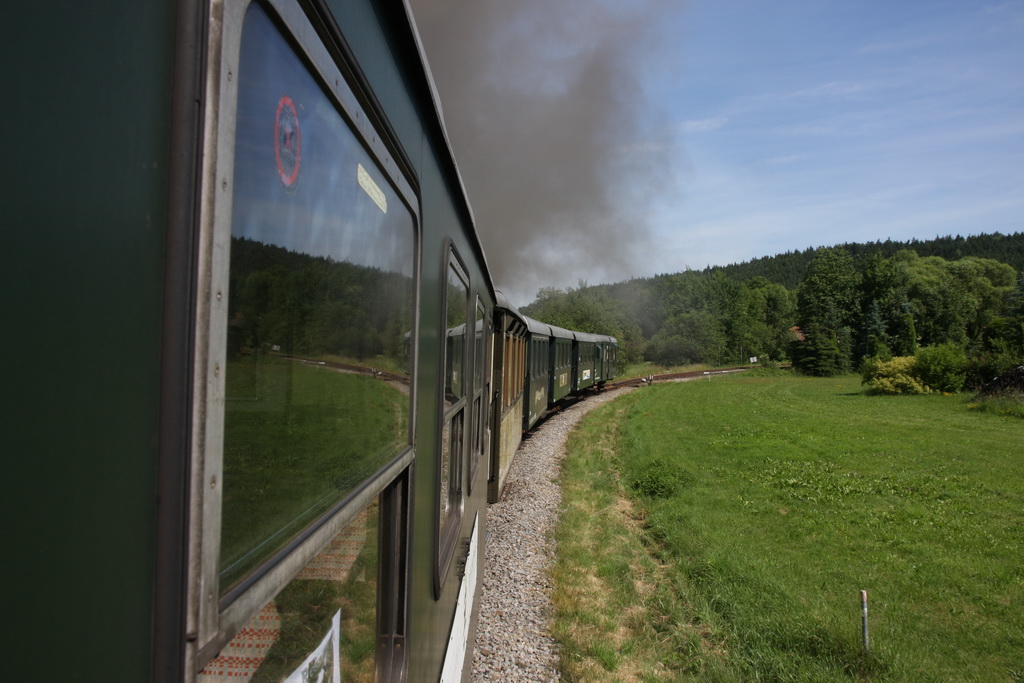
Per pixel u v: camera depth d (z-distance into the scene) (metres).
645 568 8.70
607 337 40.09
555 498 11.98
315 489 1.29
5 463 0.63
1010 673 6.02
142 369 0.81
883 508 11.45
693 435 20.16
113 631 0.76
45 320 0.67
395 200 1.92
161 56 0.84
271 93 1.05
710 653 6.34
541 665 6.11
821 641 6.44
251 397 1.01
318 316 1.28
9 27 0.64
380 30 1.71
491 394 8.25
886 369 34.34
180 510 0.85
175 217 0.85
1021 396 24.95
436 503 2.87
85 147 0.72
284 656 1.22
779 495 12.38
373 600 1.83
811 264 86.12
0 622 0.62
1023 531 10.06
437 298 2.81
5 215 0.63
